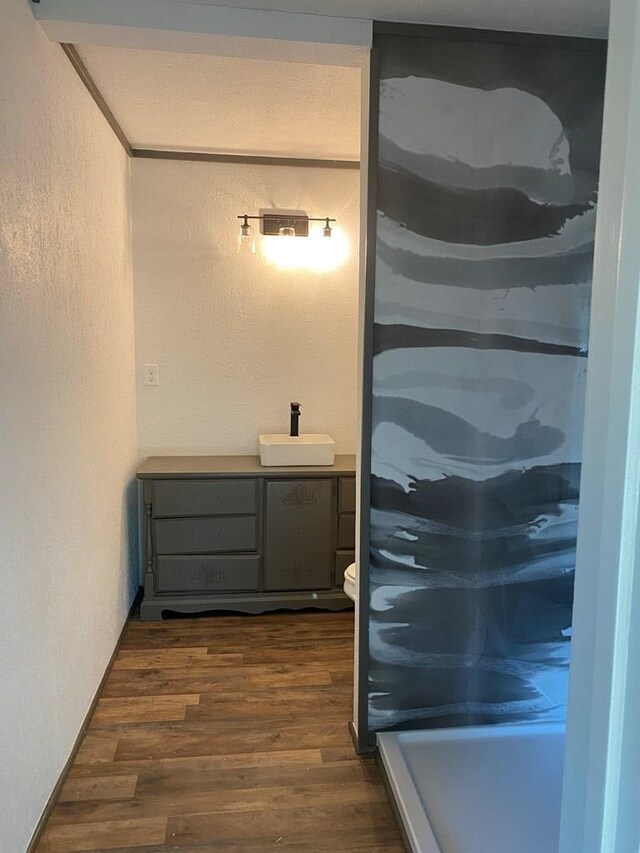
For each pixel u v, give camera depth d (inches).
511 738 83.0
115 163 110.3
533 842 66.6
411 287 77.4
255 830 69.5
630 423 24.7
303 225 131.5
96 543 93.7
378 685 82.9
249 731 87.3
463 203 77.0
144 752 82.2
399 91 74.5
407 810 69.1
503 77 76.0
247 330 134.0
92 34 70.7
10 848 59.1
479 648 84.2
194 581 122.7
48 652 70.4
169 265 130.0
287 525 123.5
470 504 81.5
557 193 78.4
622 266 25.2
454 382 79.2
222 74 88.6
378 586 81.4
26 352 63.2
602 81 77.6
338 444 139.7
